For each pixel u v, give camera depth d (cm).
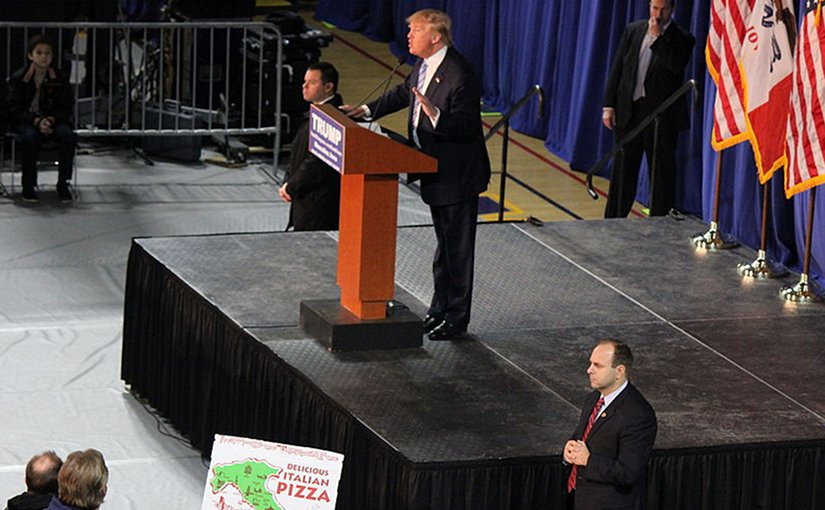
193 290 1330
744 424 1124
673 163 1745
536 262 1459
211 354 1306
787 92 1430
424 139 1209
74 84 2053
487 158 1230
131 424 1375
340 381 1167
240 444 928
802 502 1106
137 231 1823
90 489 927
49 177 1995
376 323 1227
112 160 2084
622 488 1010
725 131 1487
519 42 2367
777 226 1712
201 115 2084
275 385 1209
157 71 2161
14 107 1891
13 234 1788
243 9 2138
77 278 1677
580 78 2131
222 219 1880
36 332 1535
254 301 1318
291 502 918
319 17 3081
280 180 2050
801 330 1324
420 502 1033
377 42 2883
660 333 1301
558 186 2073
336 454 921
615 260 1476
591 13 2088
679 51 1725
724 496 1089
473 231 1241
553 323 1312
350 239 1241
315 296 1340
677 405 1154
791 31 1430
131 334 1427
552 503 1061
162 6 2245
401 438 1073
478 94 1191
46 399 1404
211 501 926
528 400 1154
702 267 1467
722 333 1309
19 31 2086
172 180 2019
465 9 2516
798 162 1373
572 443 1007
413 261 1450
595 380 1005
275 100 2088
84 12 2120
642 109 1739
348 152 1182
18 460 1283
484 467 1042
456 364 1215
